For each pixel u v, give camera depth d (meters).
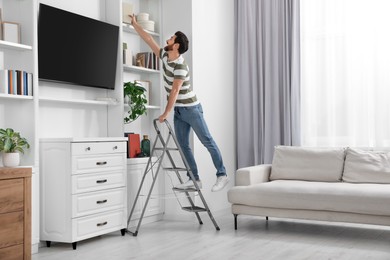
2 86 3.67
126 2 5.19
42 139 4.04
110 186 4.32
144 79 5.40
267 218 5.17
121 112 4.80
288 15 5.87
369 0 5.45
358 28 5.51
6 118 3.91
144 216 4.99
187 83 4.65
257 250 3.80
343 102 5.61
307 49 5.80
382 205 3.97
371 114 5.46
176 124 4.87
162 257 3.61
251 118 6.10
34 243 3.81
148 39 4.83
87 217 4.07
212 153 4.83
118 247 3.96
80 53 4.42
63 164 3.95
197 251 3.78
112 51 4.75
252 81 6.05
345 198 4.12
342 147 5.17
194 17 5.35
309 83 5.80
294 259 3.52
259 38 6.02
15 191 3.37
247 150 6.06
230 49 6.09
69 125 4.50
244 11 6.10
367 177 4.66
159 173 5.24
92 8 4.76
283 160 5.11
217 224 4.97
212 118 5.68
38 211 3.87
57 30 4.20
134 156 4.91
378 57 5.39
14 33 3.83
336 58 5.65
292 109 5.77
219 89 5.82
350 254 3.66
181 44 4.53
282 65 5.93
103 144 4.25
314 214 4.30
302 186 4.39
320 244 4.00
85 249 3.91
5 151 3.67
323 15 5.71
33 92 3.88
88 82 4.52
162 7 5.45
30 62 3.90
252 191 4.54
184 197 5.21
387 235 4.37
